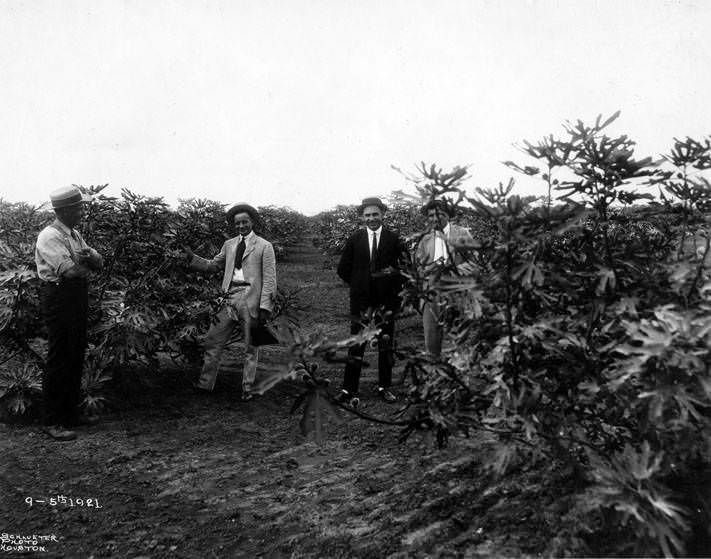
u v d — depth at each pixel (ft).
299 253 93.04
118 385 17.66
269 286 17.19
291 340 8.52
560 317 8.20
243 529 9.67
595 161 8.11
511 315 8.46
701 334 6.76
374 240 16.56
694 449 7.46
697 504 7.80
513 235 7.71
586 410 9.05
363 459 12.45
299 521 9.83
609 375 7.68
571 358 8.16
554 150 8.38
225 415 15.88
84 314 14.21
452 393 9.26
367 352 24.27
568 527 8.24
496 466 8.38
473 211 8.68
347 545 8.84
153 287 17.39
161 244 18.62
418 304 9.55
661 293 8.09
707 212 9.02
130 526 9.77
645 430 7.36
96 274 17.67
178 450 13.28
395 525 9.25
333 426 14.82
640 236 9.37
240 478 11.76
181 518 10.09
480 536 8.52
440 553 8.21
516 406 7.98
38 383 15.21
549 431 8.26
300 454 13.01
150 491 11.16
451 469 11.21
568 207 8.24
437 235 9.25
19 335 16.20
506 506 9.22
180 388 18.28
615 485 6.78
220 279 20.17
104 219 17.72
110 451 13.10
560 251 9.25
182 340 17.81
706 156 8.46
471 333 9.03
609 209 9.52
